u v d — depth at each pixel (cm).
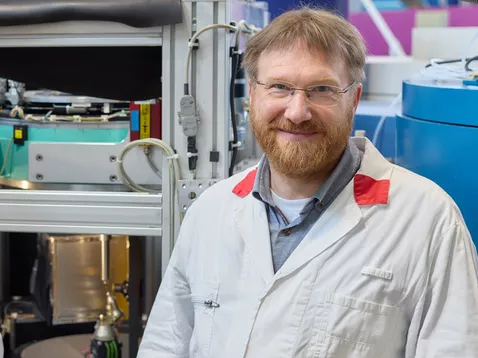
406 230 128
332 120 125
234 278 137
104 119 190
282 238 136
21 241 253
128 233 177
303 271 129
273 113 126
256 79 130
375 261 126
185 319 153
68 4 167
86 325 246
